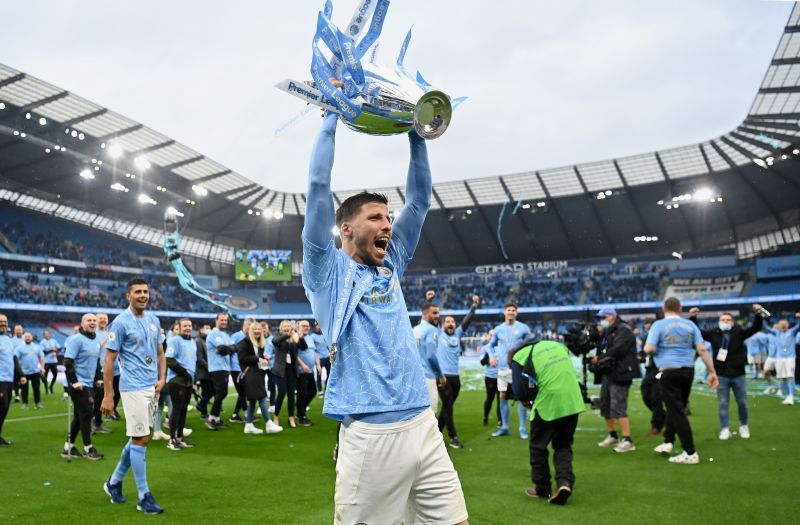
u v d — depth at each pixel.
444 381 7.70
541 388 5.43
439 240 52.19
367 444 2.10
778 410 11.28
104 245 47.59
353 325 2.18
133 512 5.01
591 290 47.91
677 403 6.92
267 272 47.50
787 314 41.78
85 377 7.63
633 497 5.39
